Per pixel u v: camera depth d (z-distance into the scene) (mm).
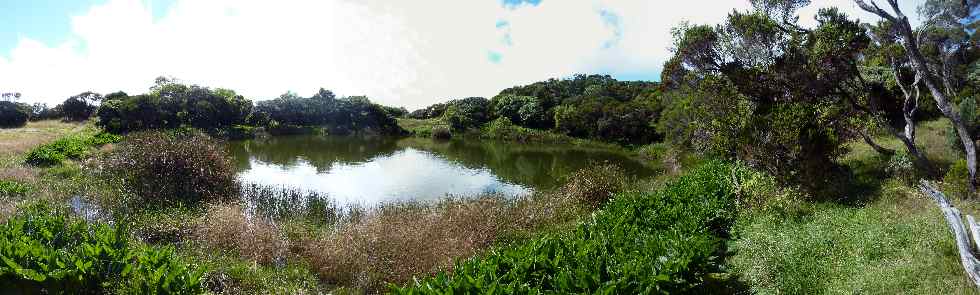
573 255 6602
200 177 14398
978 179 9438
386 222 10555
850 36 12562
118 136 31891
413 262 8781
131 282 6613
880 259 6477
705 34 14898
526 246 7121
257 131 49531
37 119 50531
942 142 14477
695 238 7387
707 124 16062
